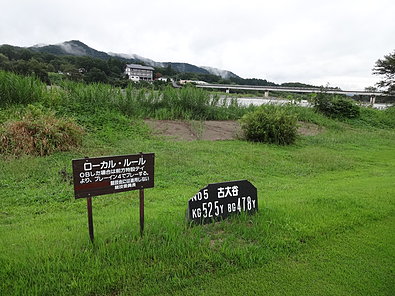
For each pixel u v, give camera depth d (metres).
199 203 3.97
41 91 11.31
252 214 4.36
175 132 11.94
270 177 7.48
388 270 3.21
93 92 12.57
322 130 16.09
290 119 11.88
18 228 4.01
